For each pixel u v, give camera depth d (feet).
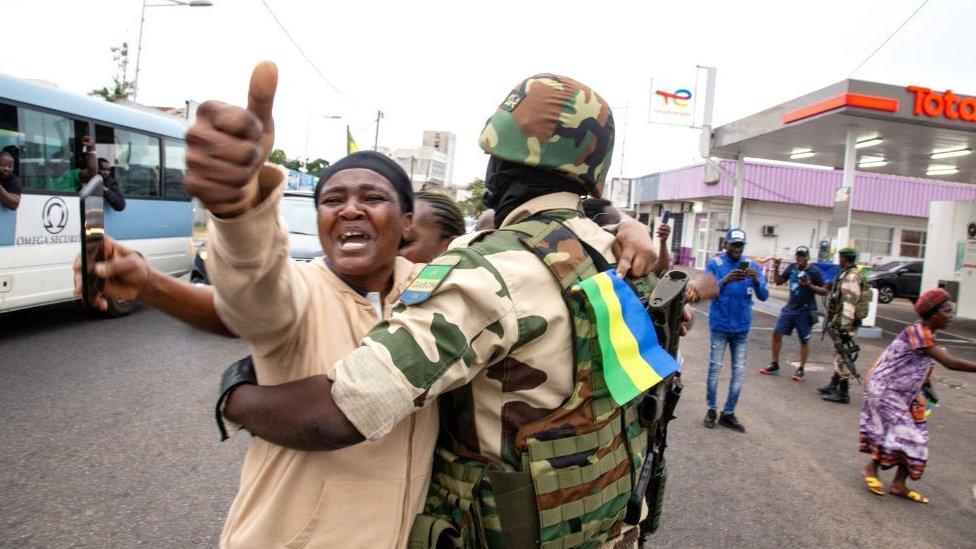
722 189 77.82
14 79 20.44
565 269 4.01
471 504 3.94
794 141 44.62
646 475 4.84
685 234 91.86
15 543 9.12
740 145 48.80
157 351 20.93
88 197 2.78
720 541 10.98
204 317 3.37
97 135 24.34
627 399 4.02
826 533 11.57
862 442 13.96
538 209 4.52
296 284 3.36
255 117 2.41
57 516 9.97
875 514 12.51
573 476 3.84
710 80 51.44
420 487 3.99
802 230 82.28
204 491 11.13
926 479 14.65
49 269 21.89
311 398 3.34
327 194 4.07
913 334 13.17
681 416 18.65
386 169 4.21
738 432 17.42
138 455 12.46
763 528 11.59
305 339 3.65
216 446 13.14
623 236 4.83
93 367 18.52
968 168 48.19
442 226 7.52
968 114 34.63
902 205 82.12
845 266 21.85
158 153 28.35
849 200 36.94
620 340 4.14
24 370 17.76
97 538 9.43
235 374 3.74
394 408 3.29
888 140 40.78
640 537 5.46
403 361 3.32
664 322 4.84
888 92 33.60
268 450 3.86
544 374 3.84
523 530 3.76
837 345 21.50
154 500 10.70
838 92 34.06
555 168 4.43
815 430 18.02
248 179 2.44
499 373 3.83
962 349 35.86
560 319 3.87
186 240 30.81
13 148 20.47
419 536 3.83
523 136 4.44
